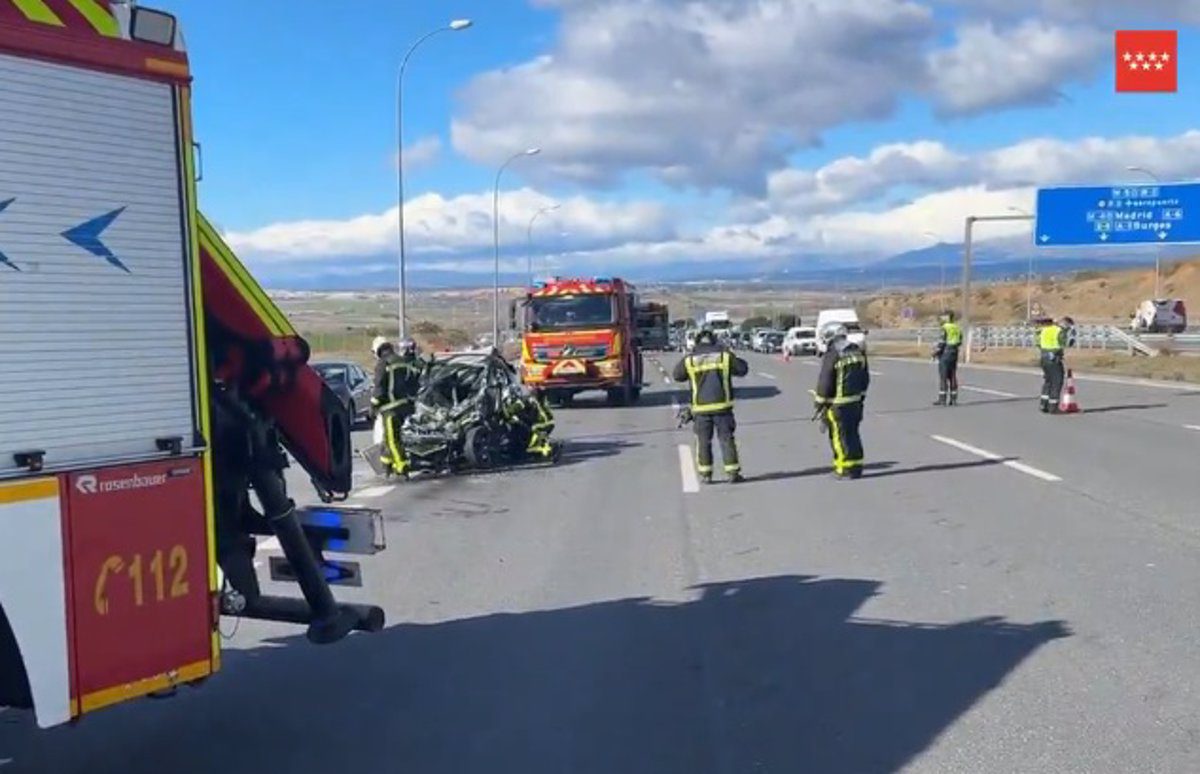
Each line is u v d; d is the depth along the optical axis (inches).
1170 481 552.4
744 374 612.7
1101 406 1026.1
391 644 304.2
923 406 1068.5
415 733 236.2
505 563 406.3
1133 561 377.1
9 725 240.4
